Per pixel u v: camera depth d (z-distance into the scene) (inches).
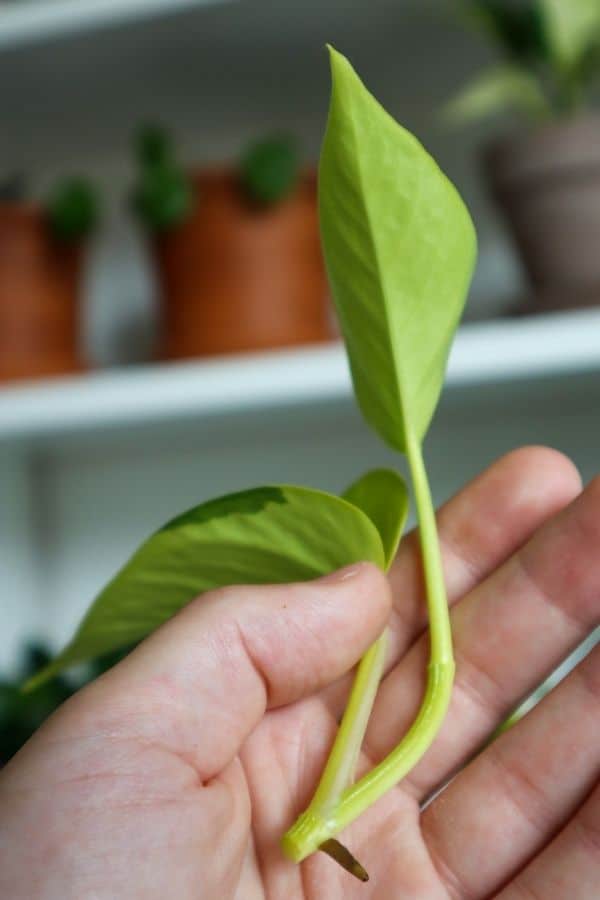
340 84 11.3
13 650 26.6
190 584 13.1
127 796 12.2
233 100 24.3
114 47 21.1
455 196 11.9
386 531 12.9
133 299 26.5
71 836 12.1
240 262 19.9
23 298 20.9
